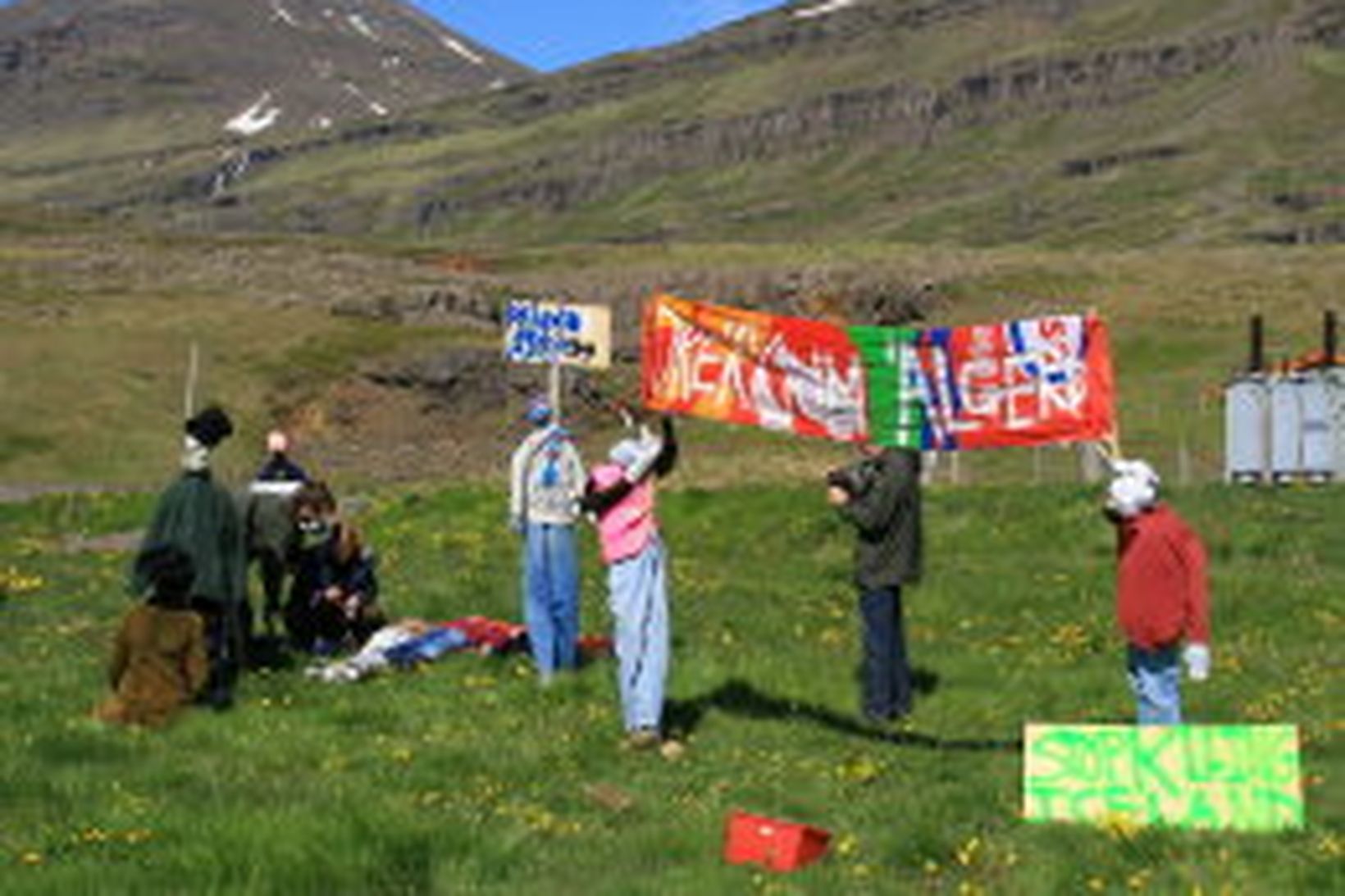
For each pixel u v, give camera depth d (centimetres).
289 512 1584
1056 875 838
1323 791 1025
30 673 1419
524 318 1847
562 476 1393
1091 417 1177
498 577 2050
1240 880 816
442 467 5866
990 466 4666
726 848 900
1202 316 8369
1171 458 4966
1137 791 953
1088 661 1552
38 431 5825
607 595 1948
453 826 906
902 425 1251
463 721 1243
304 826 877
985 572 2102
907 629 1767
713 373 1244
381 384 7038
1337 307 8481
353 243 14850
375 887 822
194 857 828
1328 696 1337
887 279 9694
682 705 1323
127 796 969
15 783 995
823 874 855
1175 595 1073
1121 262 10650
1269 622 1773
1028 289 9725
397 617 1762
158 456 5797
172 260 9588
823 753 1167
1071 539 2314
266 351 7388
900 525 1275
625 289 9619
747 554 2425
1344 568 2127
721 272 9781
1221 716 1272
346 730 1212
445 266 13800
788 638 1677
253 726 1216
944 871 873
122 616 1808
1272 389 3625
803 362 1249
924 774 1102
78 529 2950
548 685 1347
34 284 8450
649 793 1047
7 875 801
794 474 4706
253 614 1633
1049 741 975
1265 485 2734
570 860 886
